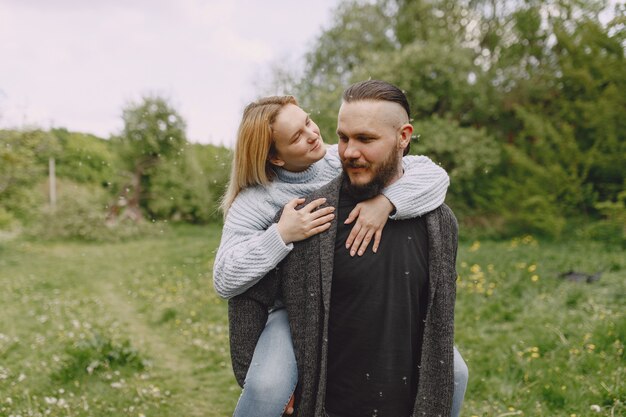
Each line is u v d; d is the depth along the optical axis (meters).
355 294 2.21
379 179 2.21
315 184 2.46
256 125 2.33
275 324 2.39
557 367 4.55
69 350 5.33
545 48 20.03
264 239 2.21
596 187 14.97
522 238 14.95
